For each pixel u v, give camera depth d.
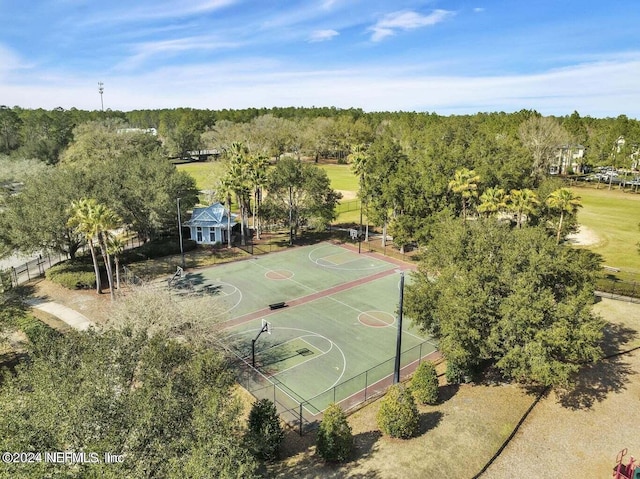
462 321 26.83
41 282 50.47
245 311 43.84
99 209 42.09
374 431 25.27
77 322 40.34
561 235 55.53
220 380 18.88
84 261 55.78
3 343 33.50
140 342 20.23
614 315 41.72
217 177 80.69
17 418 15.12
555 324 26.25
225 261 59.19
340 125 165.75
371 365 34.16
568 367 25.36
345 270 56.41
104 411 15.76
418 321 31.55
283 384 31.36
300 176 66.12
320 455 22.67
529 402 28.06
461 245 31.30
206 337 31.06
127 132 102.50
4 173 87.06
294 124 167.88
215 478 13.95
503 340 27.92
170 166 70.19
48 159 118.62
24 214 48.00
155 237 64.38
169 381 17.22
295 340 38.12
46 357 19.16
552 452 23.78
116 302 37.03
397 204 59.78
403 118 160.00
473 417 26.23
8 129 152.50
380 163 62.78
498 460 22.98
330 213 67.56
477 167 59.62
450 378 30.12
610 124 146.50
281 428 25.47
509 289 28.36
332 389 30.80
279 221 69.81
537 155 98.56
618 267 55.69
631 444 24.62
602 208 88.69
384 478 21.16
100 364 17.86
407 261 59.78
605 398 28.78
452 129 104.94
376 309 44.72
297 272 55.50
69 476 13.87
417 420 24.62
